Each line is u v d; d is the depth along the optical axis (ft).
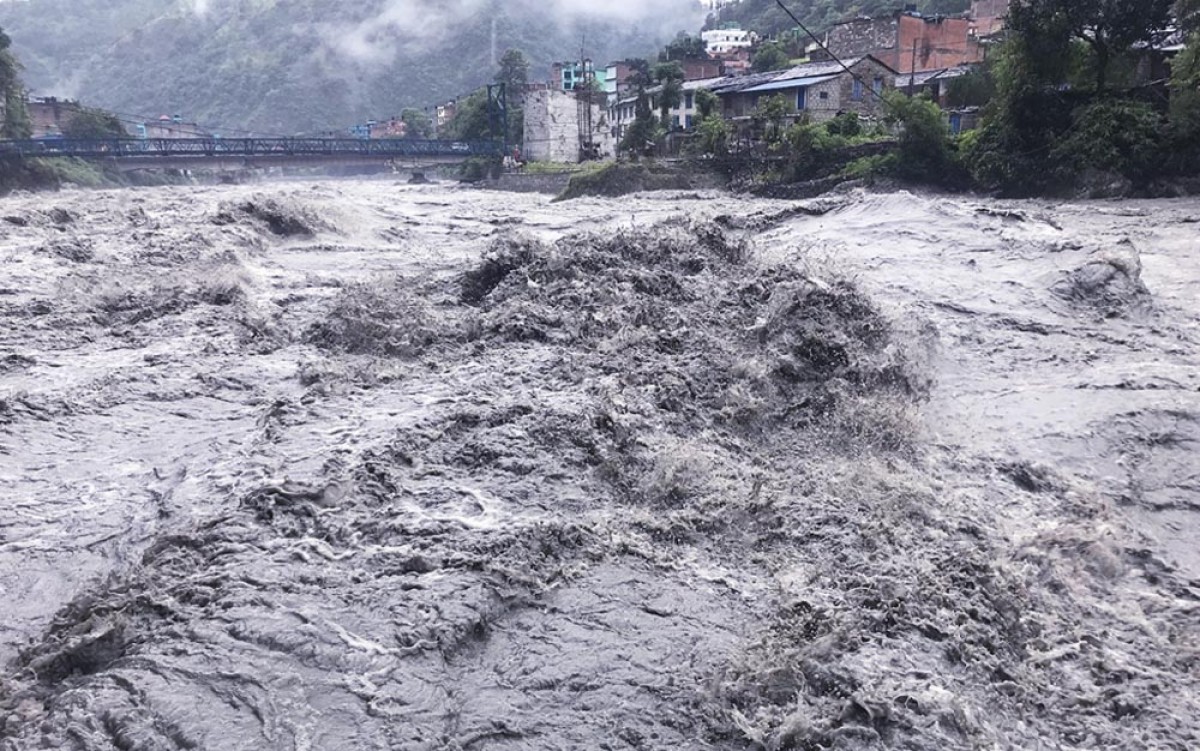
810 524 21.34
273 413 26.94
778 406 28.76
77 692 14.08
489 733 13.65
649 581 18.31
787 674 14.98
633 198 139.74
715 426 27.22
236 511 19.84
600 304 34.78
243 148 212.02
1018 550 21.36
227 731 13.20
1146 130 101.24
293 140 218.59
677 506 21.97
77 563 20.71
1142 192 101.45
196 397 31.68
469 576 17.15
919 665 15.75
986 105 132.36
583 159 234.58
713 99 171.01
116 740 13.08
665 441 25.13
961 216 59.72
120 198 123.03
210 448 26.73
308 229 72.23
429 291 41.50
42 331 39.50
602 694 14.67
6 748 13.12
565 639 16.08
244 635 15.26
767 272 37.27
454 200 151.74
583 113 236.22
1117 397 31.58
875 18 193.77
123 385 32.27
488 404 26.03
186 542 18.78
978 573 19.49
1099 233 68.74
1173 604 19.92
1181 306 44.11
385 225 84.33
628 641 16.11
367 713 13.66
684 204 123.13
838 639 15.99
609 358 30.40
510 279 38.60
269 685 14.15
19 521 22.66
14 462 26.20
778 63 227.40
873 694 14.47
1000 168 112.57
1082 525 23.06
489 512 20.13
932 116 120.06
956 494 24.73
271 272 56.03
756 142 151.64
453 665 15.10
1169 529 23.86
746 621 16.99
